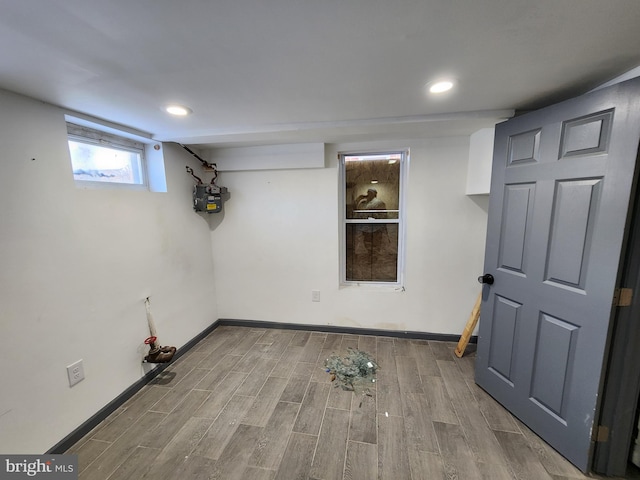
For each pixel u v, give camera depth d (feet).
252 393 6.54
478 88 4.63
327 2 2.52
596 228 4.16
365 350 8.35
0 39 2.97
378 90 4.63
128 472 4.63
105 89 4.36
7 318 4.29
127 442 5.22
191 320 8.77
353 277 9.64
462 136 7.83
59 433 5.01
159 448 5.08
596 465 4.44
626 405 4.20
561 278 4.68
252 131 6.72
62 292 5.07
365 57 3.56
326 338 9.17
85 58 3.43
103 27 2.82
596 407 4.27
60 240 5.03
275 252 9.53
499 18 2.81
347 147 8.50
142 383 6.79
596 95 4.05
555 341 4.82
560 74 4.16
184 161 8.38
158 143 7.47
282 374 7.26
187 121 6.12
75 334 5.30
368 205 9.13
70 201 5.20
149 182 7.72
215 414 5.90
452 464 4.67
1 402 4.24
